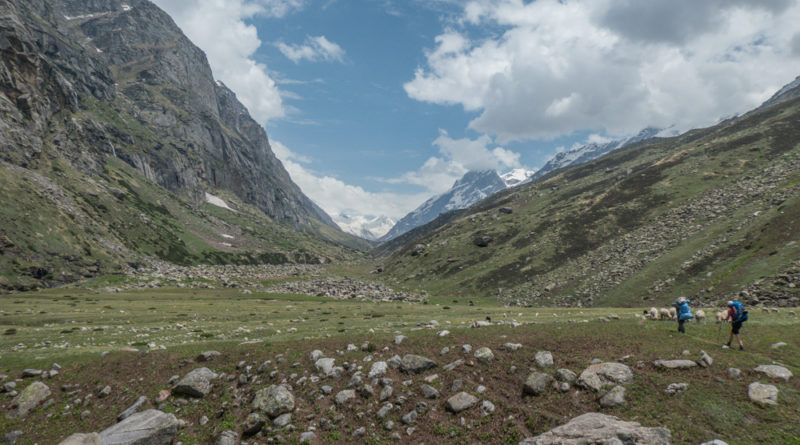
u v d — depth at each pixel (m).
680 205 131.00
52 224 135.38
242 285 150.12
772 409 16.94
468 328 34.78
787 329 26.64
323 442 21.27
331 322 57.34
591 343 26.33
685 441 16.00
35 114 197.50
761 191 107.12
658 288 80.62
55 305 80.50
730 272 71.50
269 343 34.28
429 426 21.11
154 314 72.50
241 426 23.11
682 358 22.34
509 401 21.73
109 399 27.50
